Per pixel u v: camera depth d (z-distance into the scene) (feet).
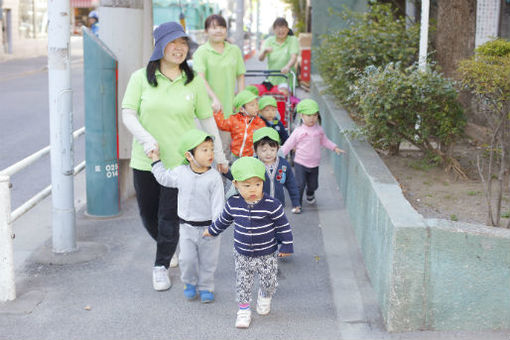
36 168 31.45
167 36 15.17
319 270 17.62
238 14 53.47
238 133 22.16
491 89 15.66
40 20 120.57
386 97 20.83
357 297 15.74
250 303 15.52
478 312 13.28
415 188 20.56
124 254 18.89
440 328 13.46
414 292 13.32
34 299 15.52
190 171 14.73
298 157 23.35
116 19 22.48
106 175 22.16
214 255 15.23
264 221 14.06
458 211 18.01
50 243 19.49
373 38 28.58
